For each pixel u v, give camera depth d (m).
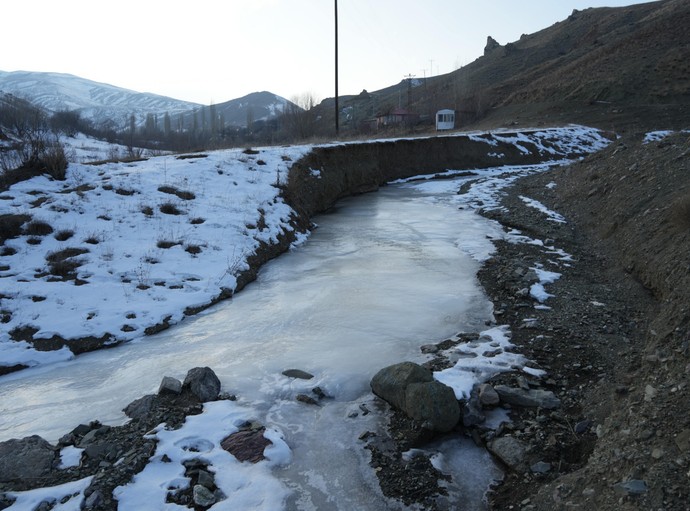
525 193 18.95
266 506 4.05
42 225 10.30
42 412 5.73
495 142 33.00
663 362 4.71
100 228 10.95
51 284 8.73
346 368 6.41
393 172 26.66
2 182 12.04
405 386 5.39
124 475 4.38
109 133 75.25
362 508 4.08
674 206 9.34
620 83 48.75
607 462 3.87
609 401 5.04
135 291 9.00
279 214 14.02
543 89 56.91
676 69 48.03
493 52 109.00
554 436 4.74
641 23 69.69
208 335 7.79
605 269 9.89
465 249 12.25
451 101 65.25
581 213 14.11
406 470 4.50
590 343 6.67
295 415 5.46
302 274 10.73
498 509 4.00
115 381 6.45
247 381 6.21
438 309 8.34
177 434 5.01
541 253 11.34
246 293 9.70
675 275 7.42
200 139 84.69
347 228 15.24
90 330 7.76
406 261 11.38
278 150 19.08
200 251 10.80
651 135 28.05
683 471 3.36
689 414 3.80
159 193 13.13
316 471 4.53
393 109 67.31
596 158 18.23
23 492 4.17
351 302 8.86
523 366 6.14
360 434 5.04
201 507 4.04
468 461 4.65
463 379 5.79
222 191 14.15
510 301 8.55
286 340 7.41
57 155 13.26
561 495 3.80
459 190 22.31
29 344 7.33
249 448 4.79
